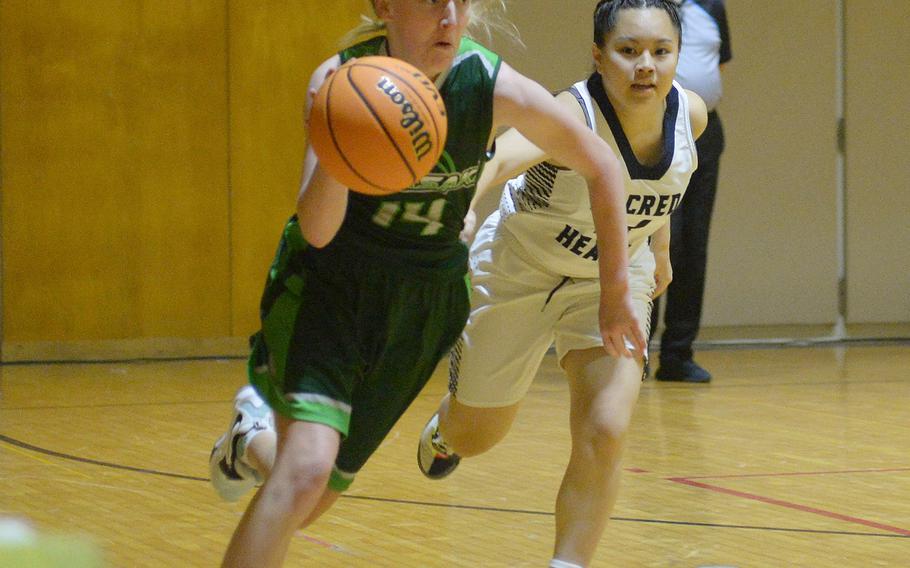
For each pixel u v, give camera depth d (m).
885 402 9.88
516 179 4.96
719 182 15.77
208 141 14.13
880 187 16.39
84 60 13.65
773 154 15.95
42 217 13.61
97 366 13.16
